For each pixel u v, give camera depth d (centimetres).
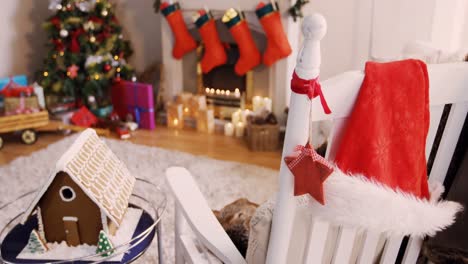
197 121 364
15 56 387
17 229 136
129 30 414
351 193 75
